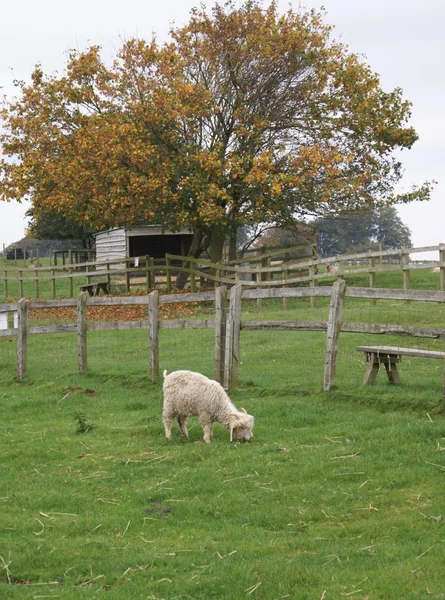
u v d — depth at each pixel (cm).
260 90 3103
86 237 5581
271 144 3167
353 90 3106
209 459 1019
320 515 827
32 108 3169
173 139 2970
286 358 1750
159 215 3028
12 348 2200
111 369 1648
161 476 982
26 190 3066
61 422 1280
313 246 3238
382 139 3153
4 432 1238
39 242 10081
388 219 10250
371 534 770
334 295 1263
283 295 1323
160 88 2933
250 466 972
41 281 4725
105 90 3061
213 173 2912
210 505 875
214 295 1441
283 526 816
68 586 711
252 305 2850
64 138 3012
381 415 1128
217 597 670
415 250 2412
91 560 761
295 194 3047
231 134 3181
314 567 707
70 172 2881
